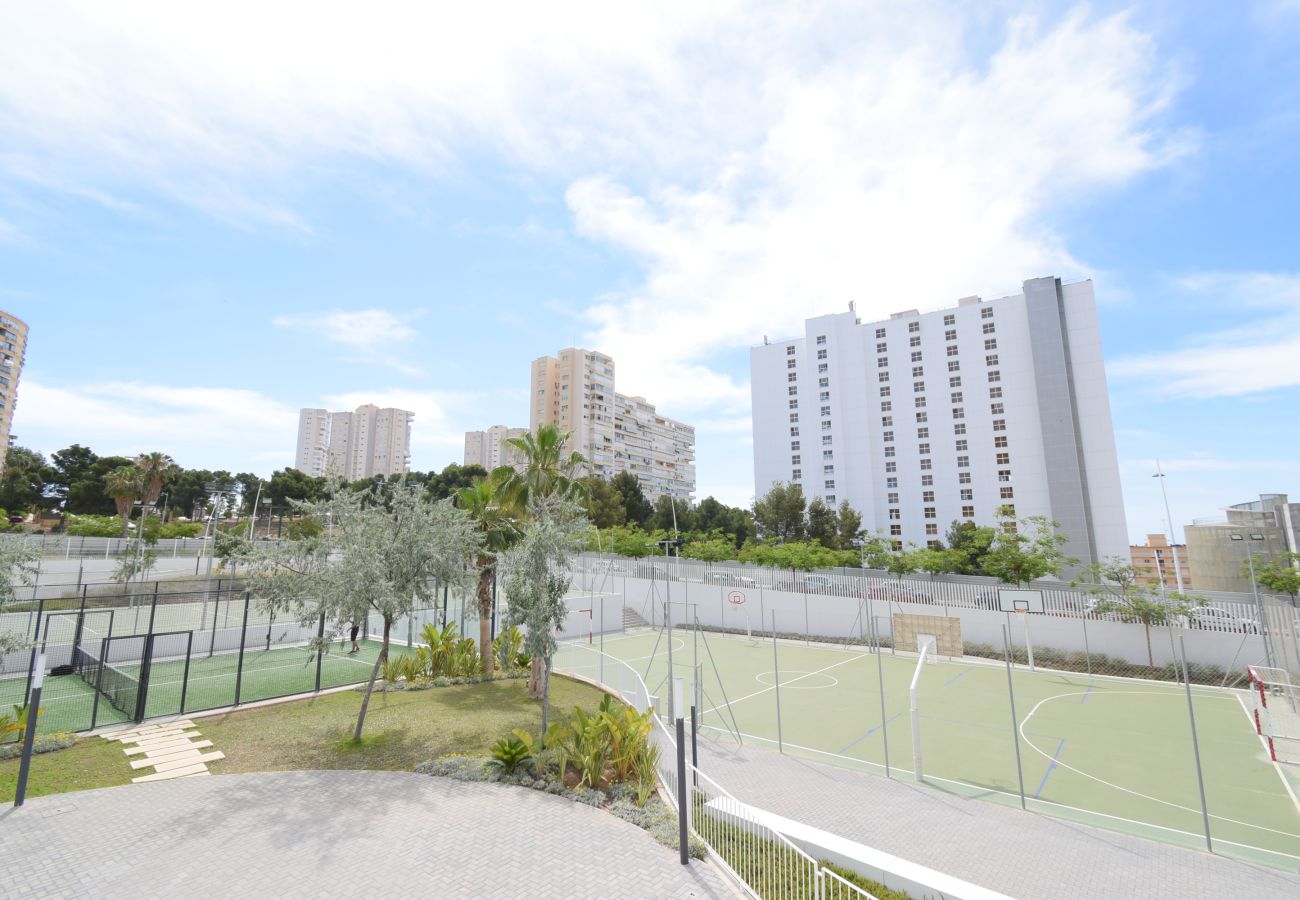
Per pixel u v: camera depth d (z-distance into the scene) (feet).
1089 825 36.99
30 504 206.28
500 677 70.38
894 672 85.10
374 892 26.43
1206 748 53.01
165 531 186.19
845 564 148.56
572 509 53.01
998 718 62.59
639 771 39.45
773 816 31.71
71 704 56.65
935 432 247.29
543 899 26.03
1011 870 30.76
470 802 36.17
